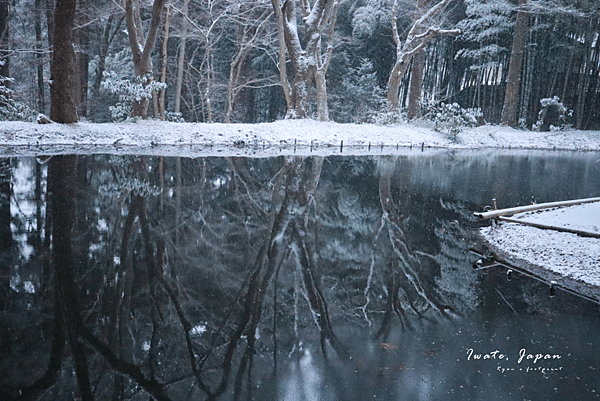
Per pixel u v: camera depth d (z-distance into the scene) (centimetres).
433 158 2103
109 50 3616
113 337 421
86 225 762
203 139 2127
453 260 707
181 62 2966
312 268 642
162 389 346
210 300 515
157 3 1944
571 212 906
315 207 1018
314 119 2730
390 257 708
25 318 446
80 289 519
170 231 761
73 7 1842
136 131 2017
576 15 3061
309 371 381
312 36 2486
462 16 3931
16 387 342
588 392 365
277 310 501
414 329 470
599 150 2884
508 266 689
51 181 1091
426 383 369
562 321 500
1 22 2377
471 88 4059
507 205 1110
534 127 3353
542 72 3712
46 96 3675
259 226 835
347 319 489
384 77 4266
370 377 375
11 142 1695
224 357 399
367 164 1781
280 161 1709
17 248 638
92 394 336
